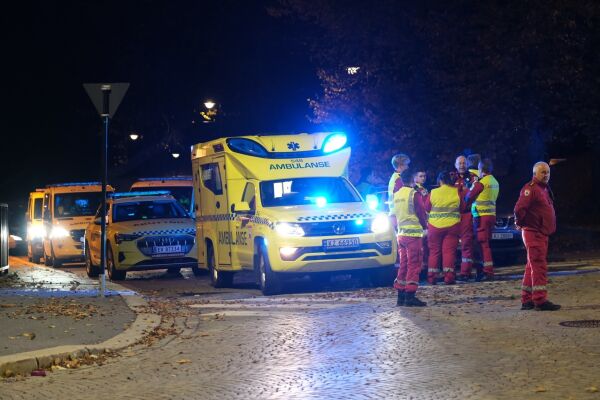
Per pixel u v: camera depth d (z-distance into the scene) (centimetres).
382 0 2725
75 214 2758
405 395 768
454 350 959
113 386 865
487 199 1675
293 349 1020
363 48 2820
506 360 891
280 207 1680
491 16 2581
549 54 2547
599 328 1050
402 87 2728
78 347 1027
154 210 2298
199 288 1911
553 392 751
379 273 1664
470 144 2606
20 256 3784
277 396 790
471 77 2595
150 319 1277
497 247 1986
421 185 1662
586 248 2456
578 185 3806
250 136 1820
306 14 2872
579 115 2578
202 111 4553
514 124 2631
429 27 2622
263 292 1641
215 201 1892
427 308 1291
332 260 1595
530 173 3062
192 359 995
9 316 1301
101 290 1566
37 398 820
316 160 1791
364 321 1197
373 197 1984
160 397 810
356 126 2861
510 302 1316
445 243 1631
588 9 2423
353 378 848
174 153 4716
